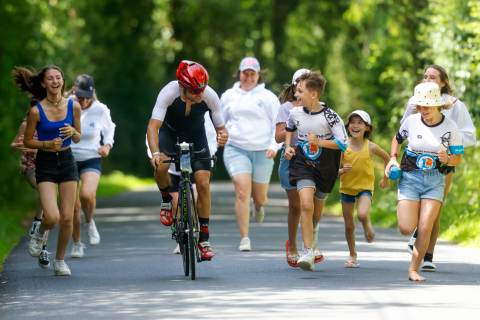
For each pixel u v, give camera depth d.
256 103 32.06
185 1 139.25
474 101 42.50
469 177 38.38
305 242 23.02
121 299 19.42
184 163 22.77
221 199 76.56
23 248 33.34
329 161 23.38
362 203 25.52
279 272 24.06
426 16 51.47
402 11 55.50
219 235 38.28
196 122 23.72
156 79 154.38
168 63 152.75
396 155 22.88
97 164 30.28
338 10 108.56
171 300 19.06
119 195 89.38
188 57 149.25
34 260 28.88
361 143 25.91
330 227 42.88
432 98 21.80
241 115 32.03
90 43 137.12
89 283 22.44
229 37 145.62
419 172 21.97
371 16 74.56
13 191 54.28
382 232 39.78
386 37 60.19
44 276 24.19
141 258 28.88
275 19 138.50
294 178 23.36
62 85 23.86
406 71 55.75
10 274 24.88
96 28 133.38
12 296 20.31
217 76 151.62
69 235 24.11
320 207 24.70
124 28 140.38
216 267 25.56
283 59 144.12
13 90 55.41
